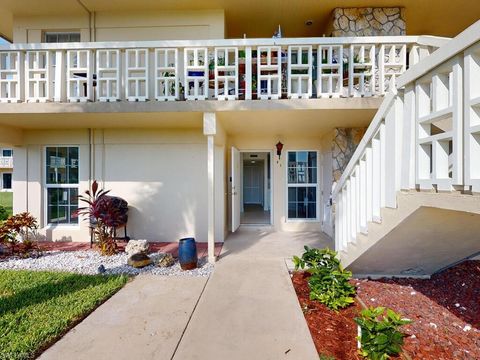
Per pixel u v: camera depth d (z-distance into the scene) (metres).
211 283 3.88
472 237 2.92
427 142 2.24
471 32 1.73
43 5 6.12
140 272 4.35
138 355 2.36
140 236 6.41
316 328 2.80
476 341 2.61
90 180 6.43
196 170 6.38
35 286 3.73
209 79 5.27
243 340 2.57
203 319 2.94
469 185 1.81
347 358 2.34
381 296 3.54
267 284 3.83
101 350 2.43
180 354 2.38
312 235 6.82
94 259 5.00
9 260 4.96
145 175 6.41
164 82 5.32
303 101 4.64
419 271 4.04
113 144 6.41
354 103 4.62
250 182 15.21
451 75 1.98
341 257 4.08
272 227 7.36
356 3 6.04
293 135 7.27
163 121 5.58
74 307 3.14
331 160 6.47
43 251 5.49
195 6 6.18
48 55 4.92
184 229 6.39
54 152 6.61
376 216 3.05
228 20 6.76
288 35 7.43
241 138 7.32
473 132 1.79
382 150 2.91
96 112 4.83
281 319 2.93
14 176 6.46
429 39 3.41
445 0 5.95
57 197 6.62
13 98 4.86
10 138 6.09
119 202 5.80
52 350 2.43
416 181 2.35
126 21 6.38
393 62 4.68
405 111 2.52
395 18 6.20
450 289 3.73
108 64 4.90
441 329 2.82
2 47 4.83
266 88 5.23
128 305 3.26
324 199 7.12
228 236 6.74
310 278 3.66
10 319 2.88
